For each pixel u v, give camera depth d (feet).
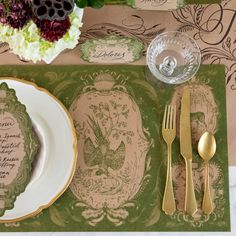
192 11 2.56
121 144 2.45
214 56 2.54
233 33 2.54
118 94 2.51
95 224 2.37
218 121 2.47
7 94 2.37
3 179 2.32
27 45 2.12
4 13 2.06
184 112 2.46
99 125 2.47
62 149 2.38
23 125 2.35
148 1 2.43
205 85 2.51
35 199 2.34
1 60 2.52
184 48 2.52
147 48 2.53
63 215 2.38
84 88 2.51
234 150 2.44
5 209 2.30
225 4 2.56
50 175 2.36
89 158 2.43
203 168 2.42
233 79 2.52
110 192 2.40
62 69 2.51
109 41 2.51
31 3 2.04
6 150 2.35
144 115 2.48
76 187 2.41
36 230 2.36
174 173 2.42
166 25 2.55
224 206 2.38
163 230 2.36
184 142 2.41
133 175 2.42
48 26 2.07
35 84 2.43
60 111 2.41
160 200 2.39
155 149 2.45
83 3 2.13
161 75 2.48
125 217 2.38
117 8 2.55
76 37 2.19
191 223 2.37
